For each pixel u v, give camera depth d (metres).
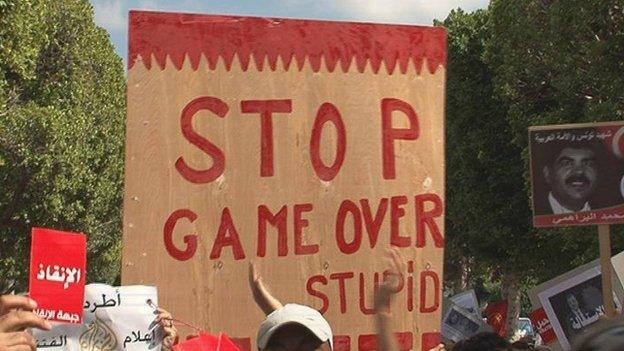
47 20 26.91
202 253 5.22
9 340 2.96
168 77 5.23
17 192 25.28
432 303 5.45
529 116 22.75
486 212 28.45
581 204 8.02
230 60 5.30
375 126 5.47
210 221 5.24
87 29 28.47
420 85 5.54
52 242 4.20
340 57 5.45
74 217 27.80
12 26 17.47
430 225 5.49
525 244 28.28
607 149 8.00
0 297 3.03
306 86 5.40
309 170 5.38
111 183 30.48
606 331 1.90
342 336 5.34
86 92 29.34
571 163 8.07
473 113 28.25
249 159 5.31
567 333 8.39
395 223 5.45
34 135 24.52
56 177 25.42
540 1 21.12
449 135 28.92
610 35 19.53
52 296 4.20
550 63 20.80
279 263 5.30
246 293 5.24
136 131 5.19
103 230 32.09
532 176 8.17
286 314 3.93
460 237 31.16
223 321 5.21
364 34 5.48
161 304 5.16
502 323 19.02
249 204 5.30
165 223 5.19
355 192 5.43
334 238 5.38
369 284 5.38
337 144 5.42
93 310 4.65
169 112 5.22
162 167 5.21
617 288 8.14
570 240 21.80
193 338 4.75
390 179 5.47
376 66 5.48
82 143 27.62
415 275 5.45
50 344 4.55
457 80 28.53
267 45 5.36
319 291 5.33
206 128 5.26
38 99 27.41
